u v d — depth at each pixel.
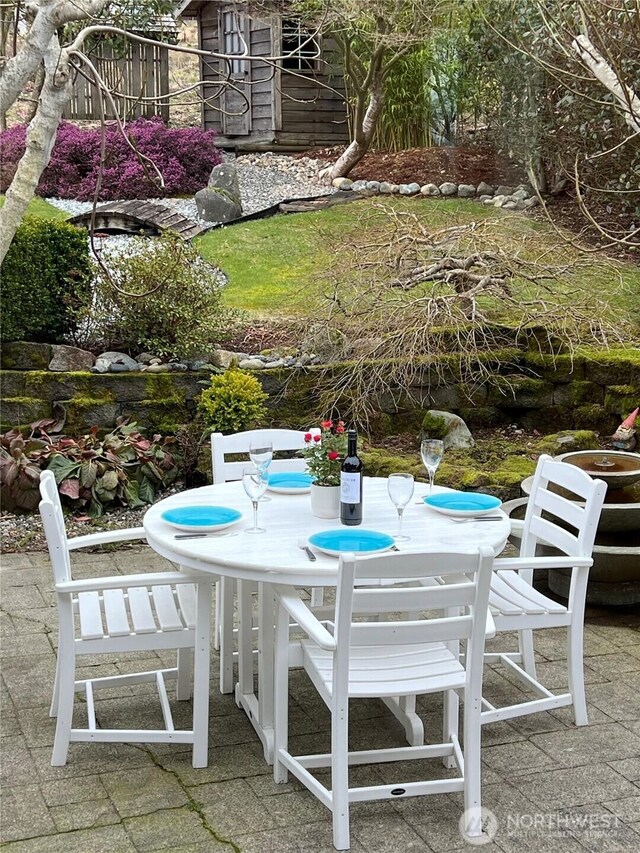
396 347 6.01
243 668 3.30
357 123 10.79
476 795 2.56
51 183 10.65
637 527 4.07
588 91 8.12
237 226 9.50
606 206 9.20
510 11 8.93
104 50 11.67
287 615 2.76
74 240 6.20
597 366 6.23
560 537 3.27
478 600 2.47
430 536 2.95
